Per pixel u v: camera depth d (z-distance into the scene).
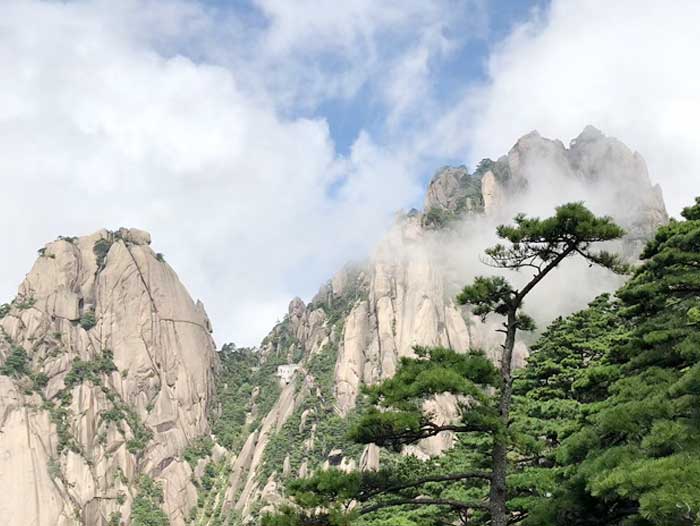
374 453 125.62
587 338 46.44
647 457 20.77
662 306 27.78
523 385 45.25
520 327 25.11
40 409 174.00
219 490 185.50
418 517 40.31
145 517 168.50
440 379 22.09
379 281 186.25
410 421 21.78
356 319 182.62
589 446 24.45
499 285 24.88
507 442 22.28
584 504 23.67
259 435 188.38
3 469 155.00
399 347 170.25
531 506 25.94
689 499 16.55
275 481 154.62
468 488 39.31
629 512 23.61
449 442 121.62
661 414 21.20
